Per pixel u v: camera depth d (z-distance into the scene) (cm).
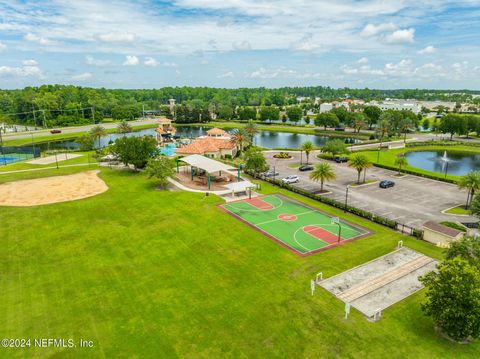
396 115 16862
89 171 9188
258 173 8731
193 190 7425
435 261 4309
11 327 3073
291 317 3209
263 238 4988
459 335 2848
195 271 4050
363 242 4875
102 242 4828
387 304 3425
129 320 3170
